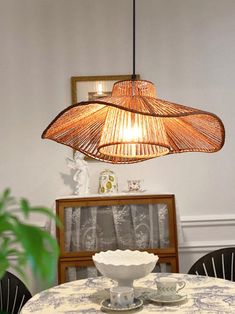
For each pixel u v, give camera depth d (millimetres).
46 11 2979
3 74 2961
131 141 1516
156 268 2600
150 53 2982
